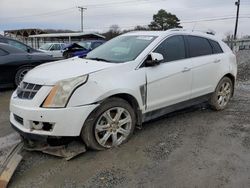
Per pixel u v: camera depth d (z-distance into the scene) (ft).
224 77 21.02
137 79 15.19
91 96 13.38
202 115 20.15
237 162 13.32
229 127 17.79
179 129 17.38
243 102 23.94
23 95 13.85
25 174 12.46
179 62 17.51
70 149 13.98
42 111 12.80
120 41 18.11
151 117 16.55
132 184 11.66
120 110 14.67
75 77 13.34
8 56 28.43
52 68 14.92
